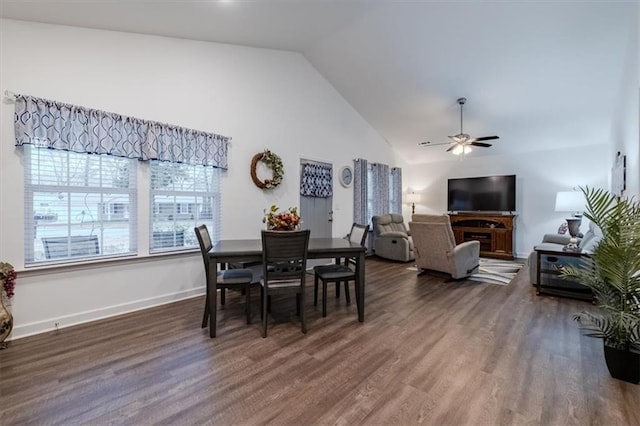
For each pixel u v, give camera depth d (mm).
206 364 2139
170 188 3557
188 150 3590
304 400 1752
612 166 4898
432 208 7988
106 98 3010
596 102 4680
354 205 6230
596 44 3605
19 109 2508
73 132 2758
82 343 2445
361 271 2961
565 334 2643
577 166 6023
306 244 2656
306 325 2838
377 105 5875
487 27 3641
